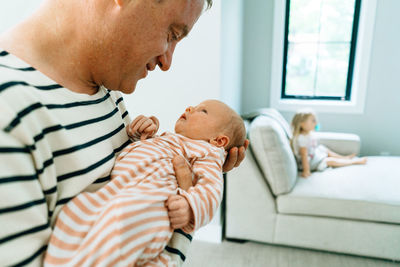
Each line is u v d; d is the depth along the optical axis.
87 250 0.43
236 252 1.83
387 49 2.47
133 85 0.57
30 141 0.38
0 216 0.35
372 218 1.66
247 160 1.76
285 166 1.73
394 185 1.81
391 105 2.57
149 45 0.50
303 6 2.67
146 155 0.64
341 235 1.71
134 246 0.46
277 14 2.60
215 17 1.55
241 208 1.84
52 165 0.42
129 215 0.46
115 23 0.47
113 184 0.55
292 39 2.77
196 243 1.92
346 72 2.73
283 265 1.71
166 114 1.77
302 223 1.76
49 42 0.48
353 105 2.63
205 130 0.84
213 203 0.63
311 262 1.73
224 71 1.76
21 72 0.42
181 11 0.50
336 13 2.62
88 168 0.49
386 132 2.64
